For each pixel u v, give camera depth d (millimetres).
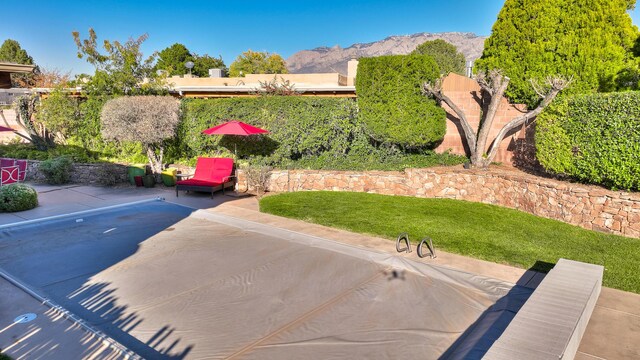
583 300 4398
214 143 14992
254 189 13430
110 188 13844
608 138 8453
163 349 4547
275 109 14133
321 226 9367
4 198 10398
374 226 9305
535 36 12414
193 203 11711
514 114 13016
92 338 4648
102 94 16875
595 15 11734
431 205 11188
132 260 7414
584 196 8883
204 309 5516
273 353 4484
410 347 4637
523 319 3969
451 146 14117
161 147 14734
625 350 4238
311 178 13453
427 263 6934
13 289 6043
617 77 11711
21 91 18828
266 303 5715
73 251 7883
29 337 4668
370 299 5875
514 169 12062
